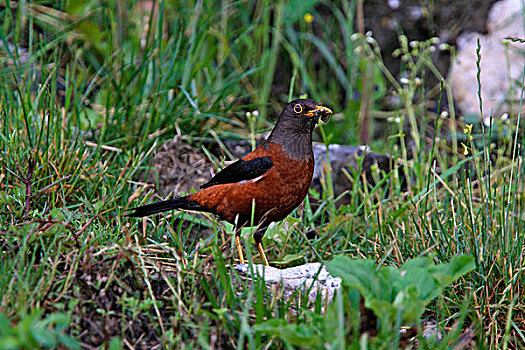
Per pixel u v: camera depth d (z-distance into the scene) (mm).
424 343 6055
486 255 7594
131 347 5793
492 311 7242
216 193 8656
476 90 14180
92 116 11695
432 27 14945
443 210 9242
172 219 9023
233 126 12969
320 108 8656
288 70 15320
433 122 14039
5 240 6867
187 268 6617
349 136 13812
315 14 15648
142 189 9266
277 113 14625
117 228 7805
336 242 9844
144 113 11469
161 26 11859
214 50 13672
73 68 11750
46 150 9078
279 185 8633
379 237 9000
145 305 5965
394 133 14094
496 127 12727
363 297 5672
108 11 14102
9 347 4629
